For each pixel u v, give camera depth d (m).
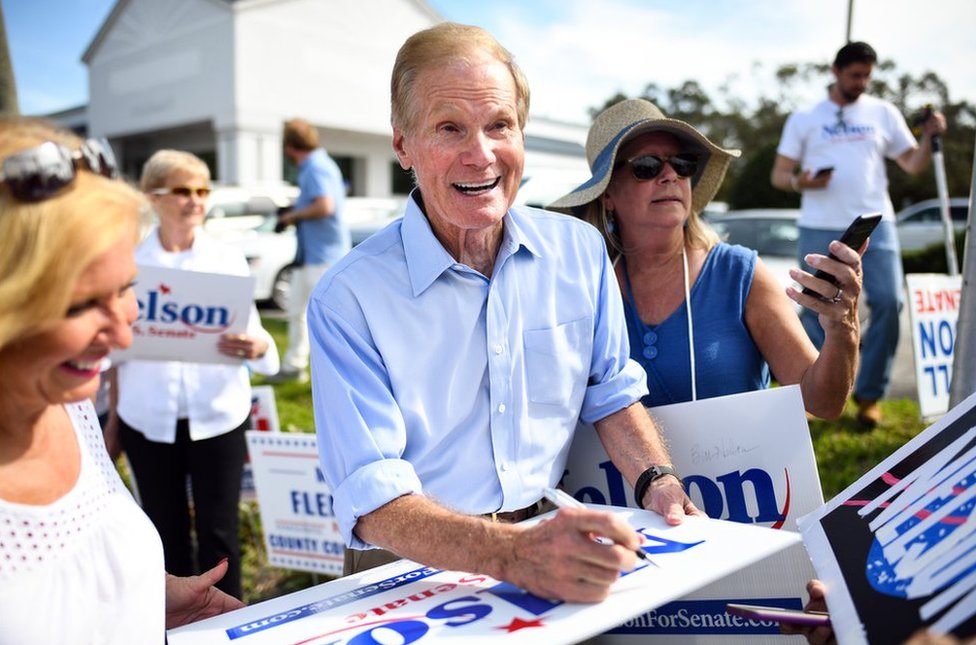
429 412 1.64
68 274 0.95
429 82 1.55
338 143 21.59
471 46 1.57
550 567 1.24
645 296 2.20
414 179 1.75
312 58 19.30
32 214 0.94
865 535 1.28
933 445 1.36
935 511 1.18
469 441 1.66
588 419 1.88
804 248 5.04
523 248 1.74
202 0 18.47
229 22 17.84
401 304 1.63
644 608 1.18
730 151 2.17
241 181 18.41
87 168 1.06
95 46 22.55
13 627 1.06
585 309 1.79
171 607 1.54
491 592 1.34
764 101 36.34
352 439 1.54
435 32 1.59
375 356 1.62
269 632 1.27
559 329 1.75
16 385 1.05
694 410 1.93
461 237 1.68
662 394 2.13
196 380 2.96
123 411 2.99
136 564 1.26
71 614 1.14
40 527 1.12
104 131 23.17
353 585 1.45
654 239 2.15
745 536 1.42
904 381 6.45
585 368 1.80
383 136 22.27
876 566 1.18
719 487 1.92
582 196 2.14
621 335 1.89
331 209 6.55
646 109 2.20
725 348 2.11
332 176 6.57
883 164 4.82
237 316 2.89
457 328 1.65
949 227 4.90
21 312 0.95
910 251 13.00
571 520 1.24
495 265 1.70
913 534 1.18
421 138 1.58
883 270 4.58
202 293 2.84
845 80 4.76
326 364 1.61
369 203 13.76
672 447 1.95
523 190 6.48
